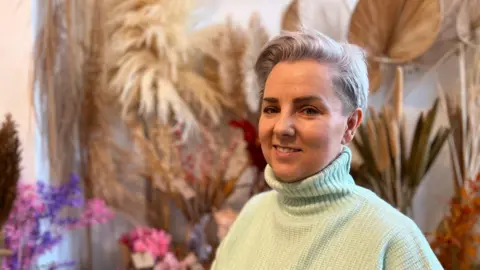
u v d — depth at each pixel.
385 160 1.29
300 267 0.62
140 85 1.48
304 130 0.61
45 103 1.47
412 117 1.50
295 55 0.63
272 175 0.69
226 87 1.52
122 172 1.65
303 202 0.67
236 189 1.65
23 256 1.25
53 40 1.47
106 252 1.75
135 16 1.49
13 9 1.40
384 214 0.62
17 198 1.21
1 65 1.41
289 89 0.61
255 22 1.51
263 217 0.78
